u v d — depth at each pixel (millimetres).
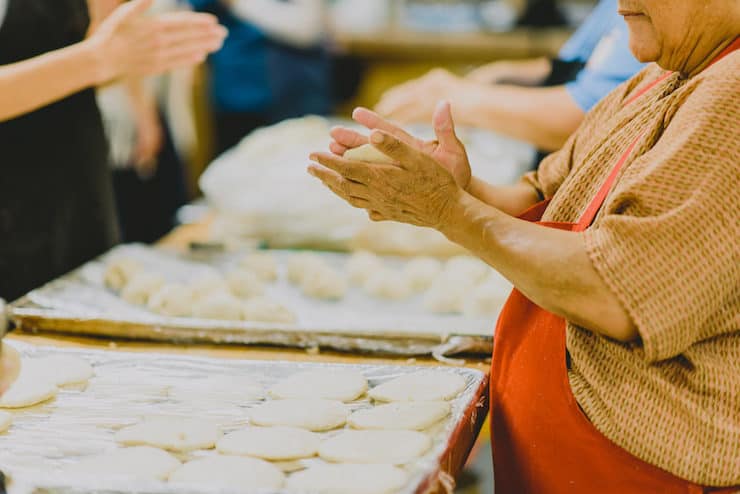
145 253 2666
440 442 1410
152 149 3896
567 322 1474
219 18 4395
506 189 1851
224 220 2918
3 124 2406
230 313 2201
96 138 2666
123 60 2293
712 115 1292
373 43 5516
